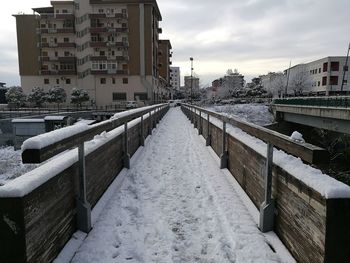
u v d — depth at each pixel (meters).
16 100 57.84
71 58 62.91
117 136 6.32
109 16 61.44
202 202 5.14
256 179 4.63
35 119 23.94
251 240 3.80
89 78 63.22
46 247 2.98
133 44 62.00
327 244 2.63
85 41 62.69
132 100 62.62
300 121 31.47
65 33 62.88
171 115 29.58
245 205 4.90
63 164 3.43
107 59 62.16
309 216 2.95
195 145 10.59
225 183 6.12
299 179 3.12
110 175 5.75
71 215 3.71
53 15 62.16
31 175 2.86
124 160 7.06
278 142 3.46
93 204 4.59
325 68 74.44
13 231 2.51
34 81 64.38
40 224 2.84
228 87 97.62
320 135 31.58
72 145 3.38
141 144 10.17
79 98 57.94
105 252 3.57
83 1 61.91
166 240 3.89
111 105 58.50
